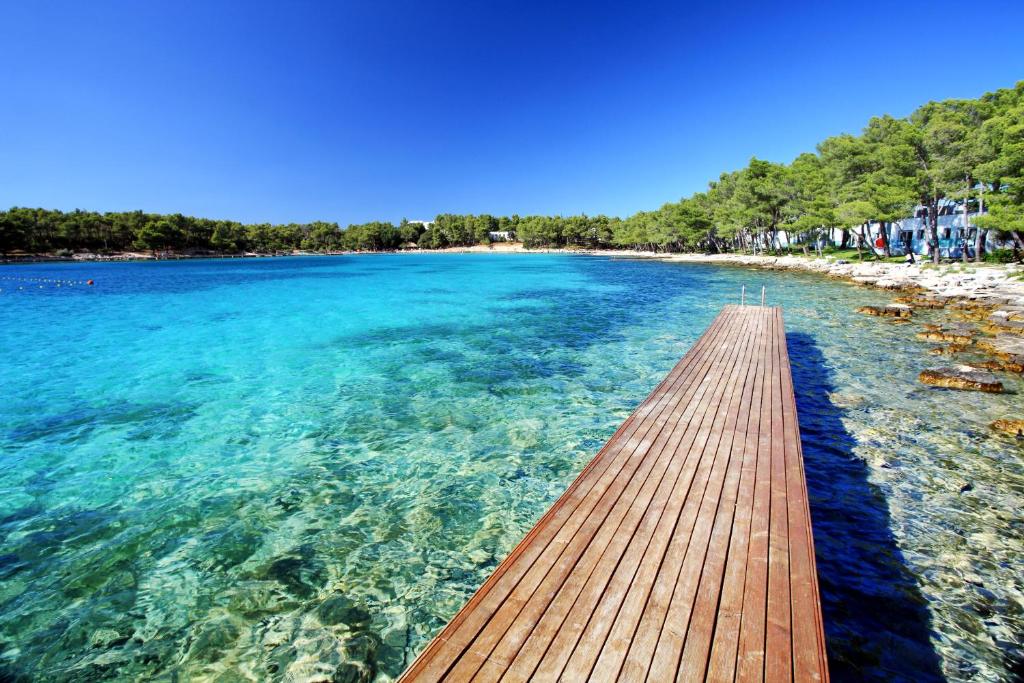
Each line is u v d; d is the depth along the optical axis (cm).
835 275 4366
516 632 361
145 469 927
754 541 471
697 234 8500
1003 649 486
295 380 1478
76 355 1830
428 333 2194
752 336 1470
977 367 1435
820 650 340
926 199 3991
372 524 744
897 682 452
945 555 629
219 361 1716
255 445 1030
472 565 650
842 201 5066
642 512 526
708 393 945
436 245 18875
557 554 454
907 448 934
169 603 587
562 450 990
